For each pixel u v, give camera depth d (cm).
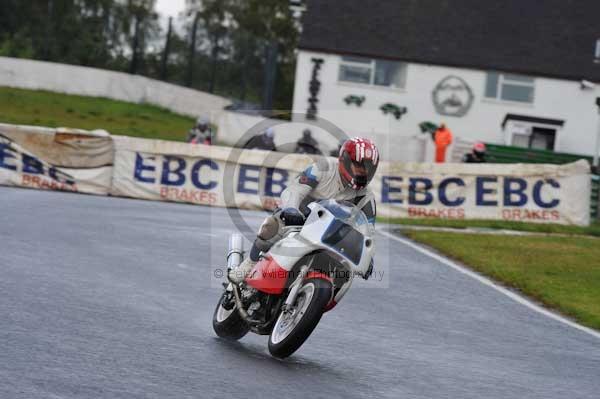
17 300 2881
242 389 2094
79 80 15338
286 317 2461
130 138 7581
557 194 7681
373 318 3306
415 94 13925
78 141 7512
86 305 2933
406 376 2459
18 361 2136
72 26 16700
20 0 16750
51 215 5344
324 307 2473
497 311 3766
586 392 2492
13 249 3931
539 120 13638
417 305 3681
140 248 4372
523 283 4525
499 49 14100
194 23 16075
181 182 7531
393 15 14375
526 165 7669
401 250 5353
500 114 13925
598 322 3678
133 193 7562
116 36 16612
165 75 16150
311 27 14088
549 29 14412
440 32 14250
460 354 2853
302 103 13975
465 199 7694
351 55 13862
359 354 2689
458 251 5491
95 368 2144
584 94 13912
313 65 13938
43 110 13362
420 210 7662
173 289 3441
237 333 2702
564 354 3028
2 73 15088
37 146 7469
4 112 12594
